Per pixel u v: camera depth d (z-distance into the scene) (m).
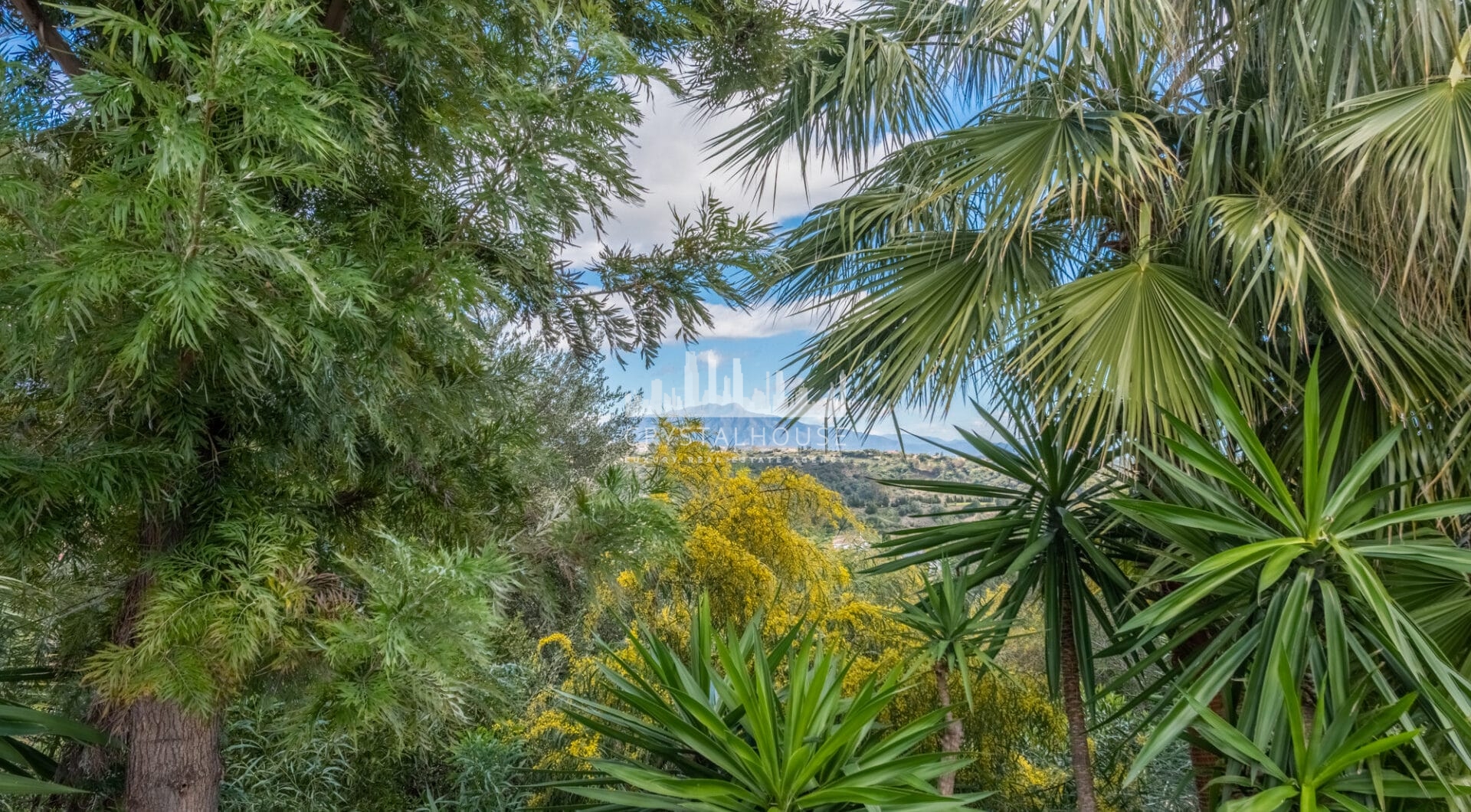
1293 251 2.13
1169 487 2.26
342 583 1.27
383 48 1.25
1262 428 2.48
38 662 1.49
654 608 3.71
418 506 1.56
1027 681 3.60
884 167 3.10
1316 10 2.14
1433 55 2.23
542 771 1.82
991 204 2.39
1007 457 2.54
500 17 1.23
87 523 1.22
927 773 1.57
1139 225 2.42
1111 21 2.29
